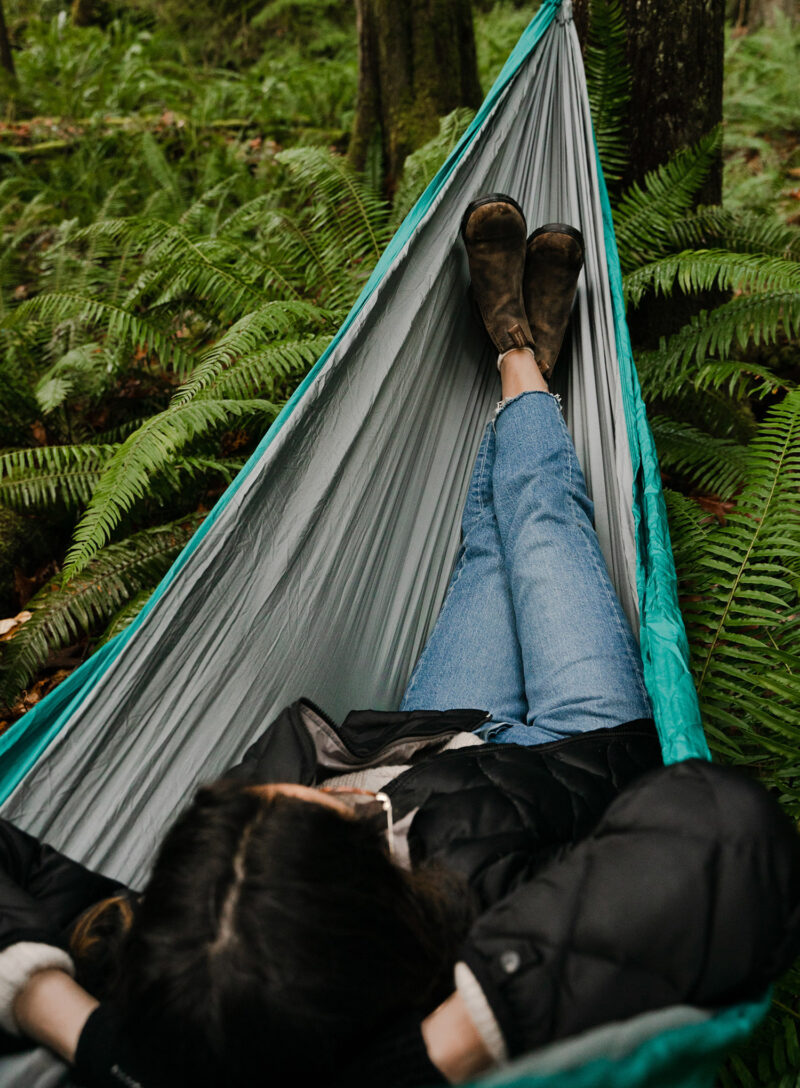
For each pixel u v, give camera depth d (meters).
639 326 2.40
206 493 2.46
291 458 1.36
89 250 3.40
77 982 0.80
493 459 1.59
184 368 2.65
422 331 1.65
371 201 2.73
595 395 1.69
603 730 1.06
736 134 5.02
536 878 0.72
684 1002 0.64
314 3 7.84
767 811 0.70
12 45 8.02
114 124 5.46
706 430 2.30
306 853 0.62
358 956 0.61
